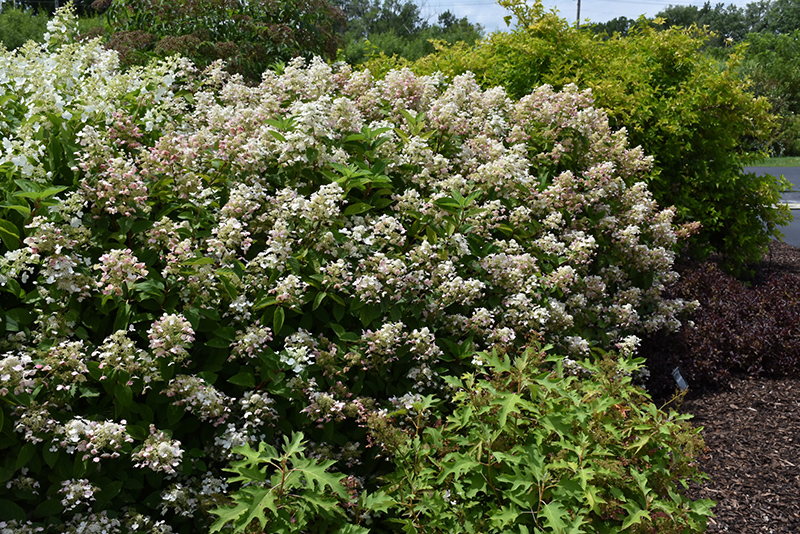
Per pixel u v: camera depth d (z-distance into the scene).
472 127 4.96
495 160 4.45
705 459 4.16
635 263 5.15
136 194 3.09
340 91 5.19
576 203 4.75
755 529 3.48
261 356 3.01
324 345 3.27
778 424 4.59
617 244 5.01
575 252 4.43
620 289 5.16
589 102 5.16
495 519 2.37
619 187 5.11
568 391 2.88
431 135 4.57
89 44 3.96
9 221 2.81
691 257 8.16
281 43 9.41
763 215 8.45
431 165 4.18
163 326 2.69
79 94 3.63
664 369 5.17
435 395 3.51
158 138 3.77
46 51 3.94
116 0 9.67
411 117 4.48
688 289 6.21
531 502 2.43
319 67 4.83
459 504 2.58
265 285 3.27
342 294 3.49
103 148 3.10
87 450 2.57
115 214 3.17
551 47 7.67
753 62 44.34
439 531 2.55
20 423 2.46
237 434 2.85
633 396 3.27
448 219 3.85
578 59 7.79
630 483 2.64
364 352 3.31
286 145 3.60
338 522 2.71
